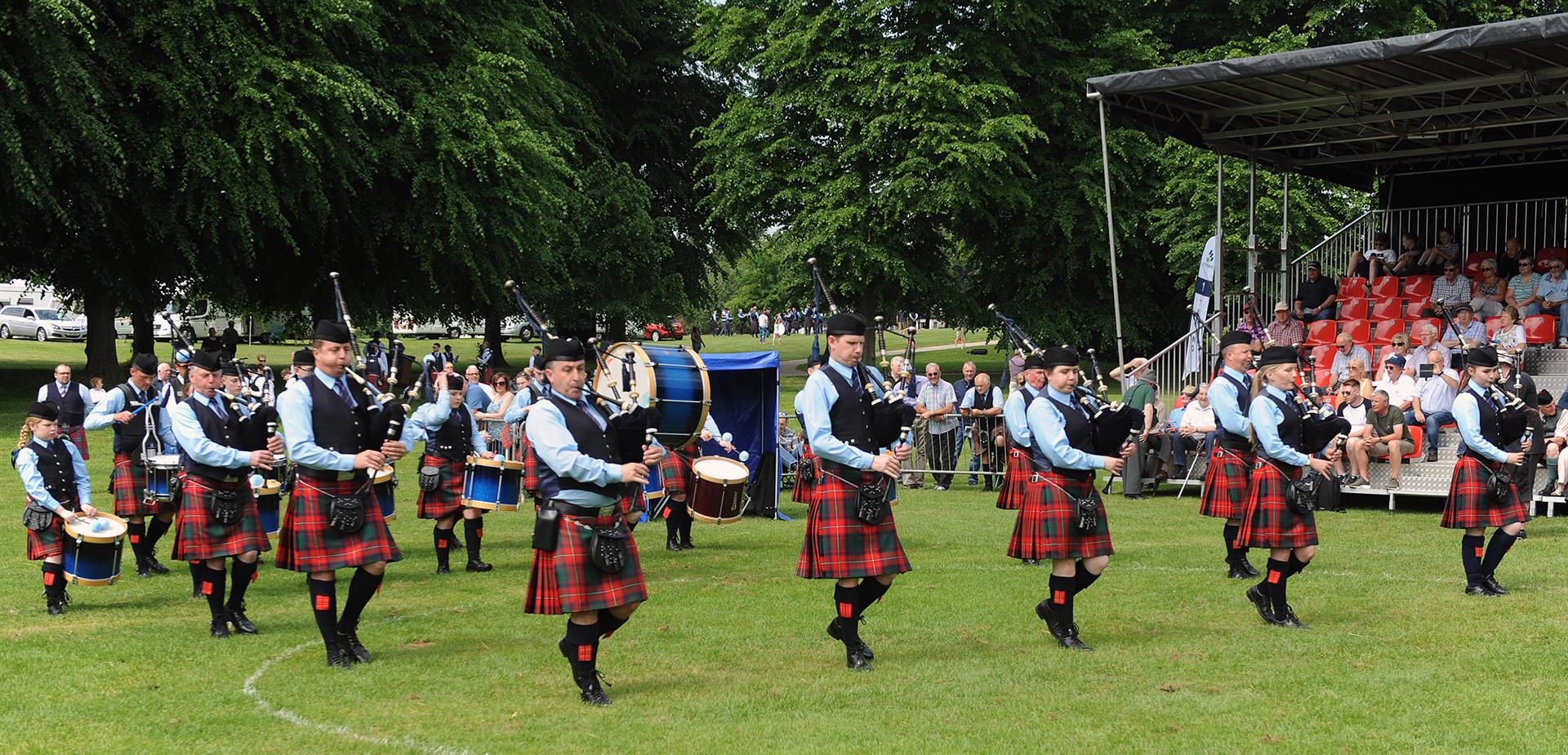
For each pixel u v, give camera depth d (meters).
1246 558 7.70
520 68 19.97
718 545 9.07
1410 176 15.59
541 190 19.89
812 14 22.95
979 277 25.55
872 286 23.97
